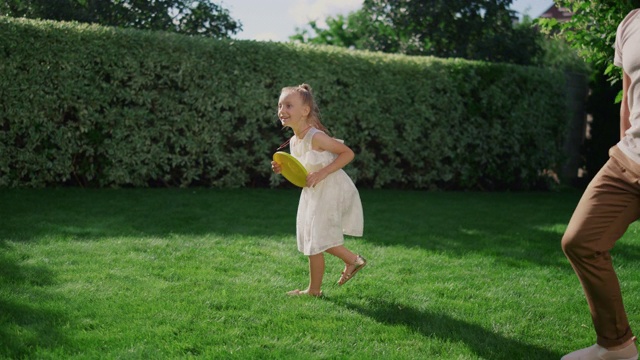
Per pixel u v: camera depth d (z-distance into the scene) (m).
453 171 9.97
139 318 3.17
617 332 2.69
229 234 5.37
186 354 2.75
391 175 9.65
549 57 14.47
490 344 3.01
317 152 3.68
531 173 10.46
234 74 8.50
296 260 4.54
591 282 2.64
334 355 2.79
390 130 9.44
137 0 10.64
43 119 7.72
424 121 9.62
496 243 5.42
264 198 7.67
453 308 3.54
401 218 6.58
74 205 6.54
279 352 2.79
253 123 8.70
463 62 9.80
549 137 10.55
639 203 2.59
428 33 13.85
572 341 3.09
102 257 4.39
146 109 8.20
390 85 9.37
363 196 8.40
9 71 7.48
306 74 8.84
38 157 7.80
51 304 3.31
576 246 2.61
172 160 8.38
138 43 8.03
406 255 4.82
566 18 15.55
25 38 7.50
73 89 7.78
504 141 10.18
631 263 4.82
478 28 13.49
